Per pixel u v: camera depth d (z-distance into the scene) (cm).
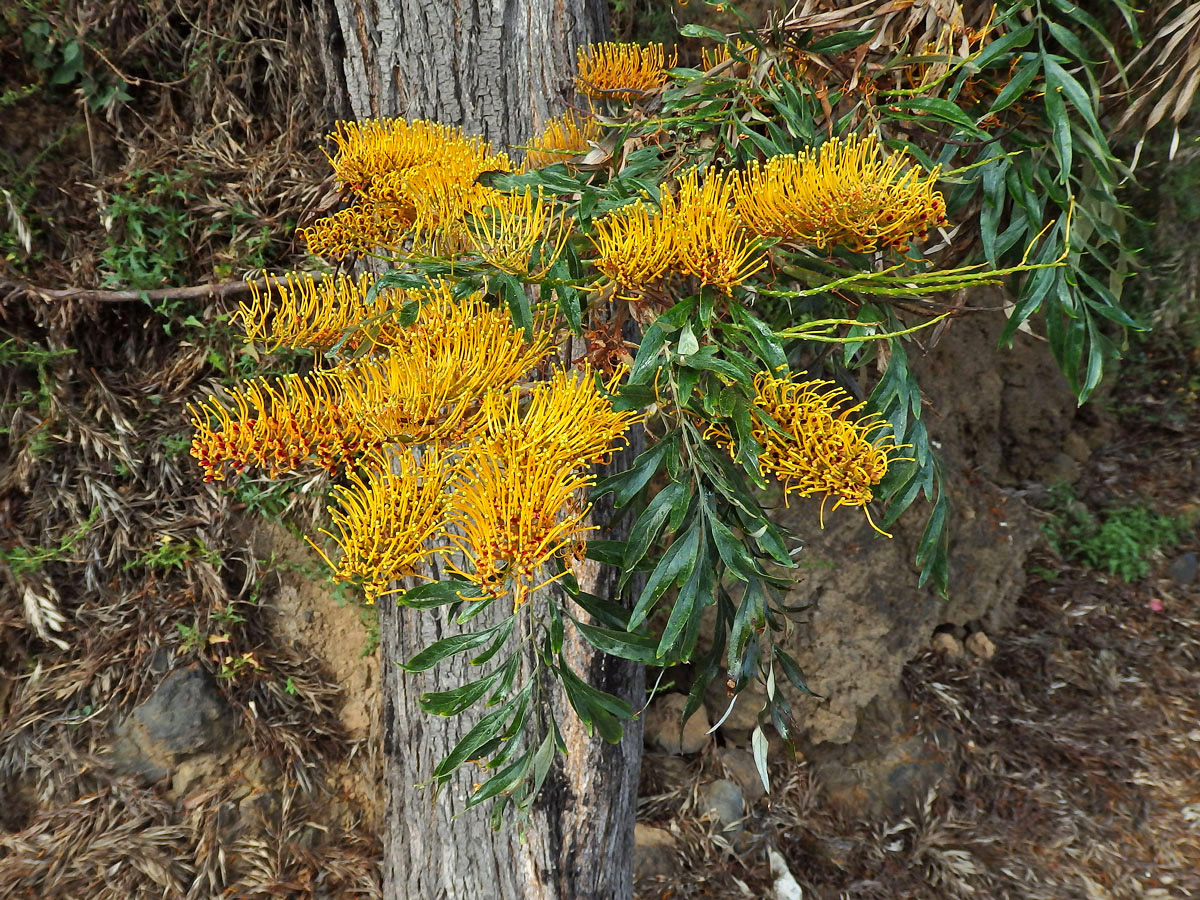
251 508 135
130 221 133
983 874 153
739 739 163
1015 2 79
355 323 56
